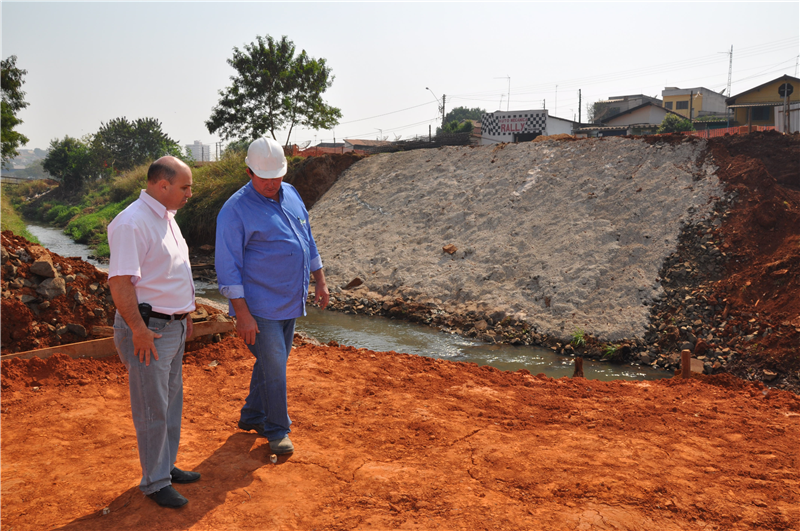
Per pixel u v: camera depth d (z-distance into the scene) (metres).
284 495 3.07
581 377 5.96
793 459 3.68
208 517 2.82
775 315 10.25
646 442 3.96
